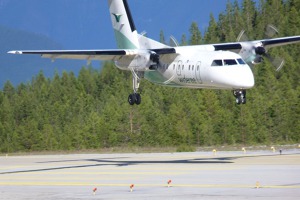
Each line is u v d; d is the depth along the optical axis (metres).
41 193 66.50
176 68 93.25
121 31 103.00
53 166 95.06
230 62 87.56
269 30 98.25
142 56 92.31
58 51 89.44
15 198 63.66
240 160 93.19
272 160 91.25
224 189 64.94
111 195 63.81
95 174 81.56
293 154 102.06
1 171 89.81
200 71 89.38
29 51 88.25
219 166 85.38
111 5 103.94
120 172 82.94
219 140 167.88
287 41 97.50
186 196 61.69
